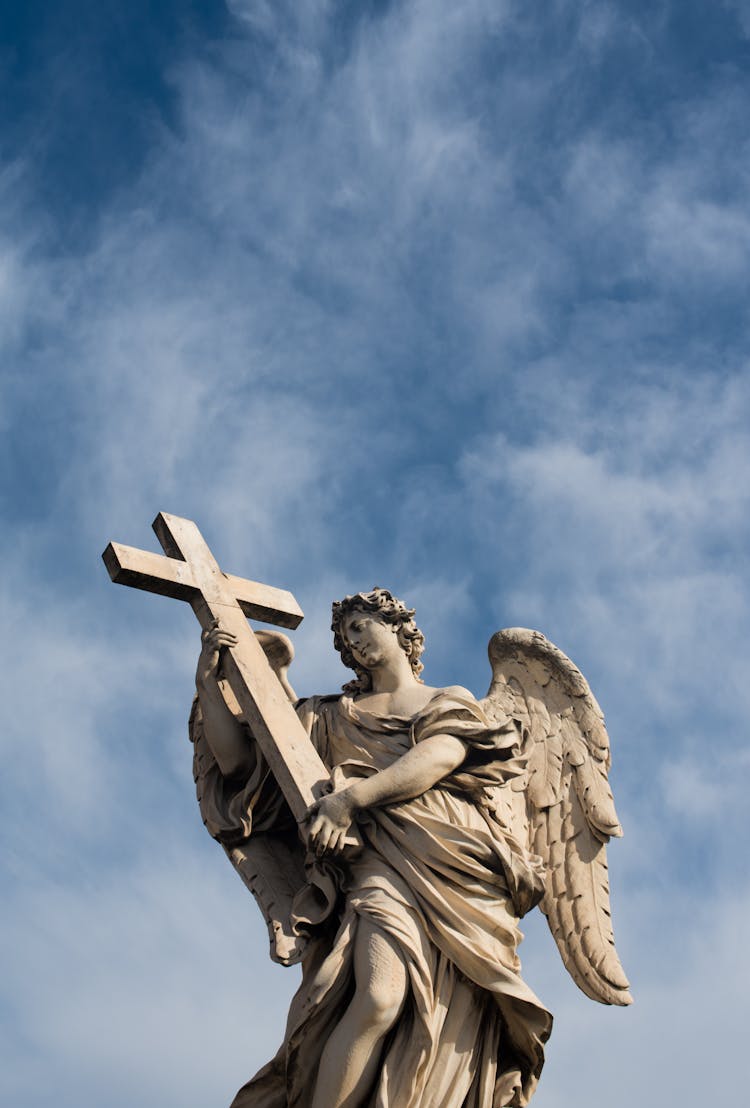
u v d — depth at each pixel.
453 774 11.04
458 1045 10.02
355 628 11.92
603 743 13.10
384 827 10.69
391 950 10.05
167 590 12.00
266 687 11.48
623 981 12.05
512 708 13.30
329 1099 9.75
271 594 12.43
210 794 11.58
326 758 11.52
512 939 10.31
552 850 12.69
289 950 10.46
